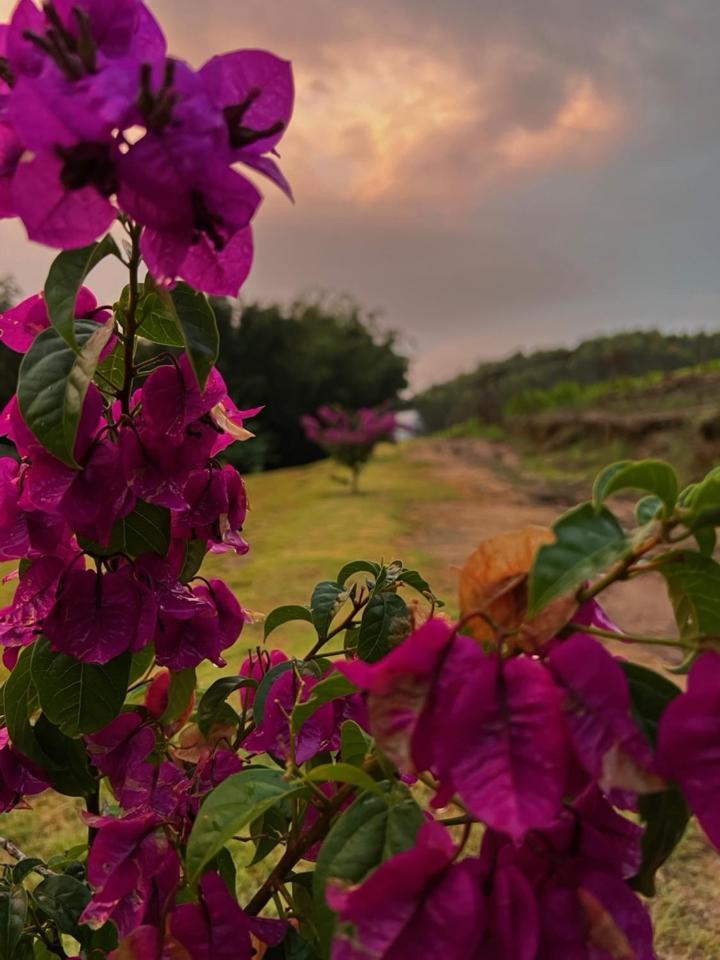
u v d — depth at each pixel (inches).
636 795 21.2
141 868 26.2
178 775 33.3
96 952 33.5
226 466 32.6
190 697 34.8
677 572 19.6
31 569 28.9
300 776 24.0
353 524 273.7
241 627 34.8
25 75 20.0
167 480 27.7
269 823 34.2
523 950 17.0
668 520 18.4
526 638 19.1
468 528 273.1
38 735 32.0
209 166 18.3
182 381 27.8
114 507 27.0
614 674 17.3
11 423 27.4
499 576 19.6
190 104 18.3
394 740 17.5
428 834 18.7
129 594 28.6
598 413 536.7
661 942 65.0
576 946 17.7
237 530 32.5
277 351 808.9
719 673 16.9
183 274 22.0
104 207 19.6
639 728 17.4
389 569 33.3
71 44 18.8
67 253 23.8
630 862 20.7
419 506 328.8
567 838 19.2
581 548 18.2
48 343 25.5
